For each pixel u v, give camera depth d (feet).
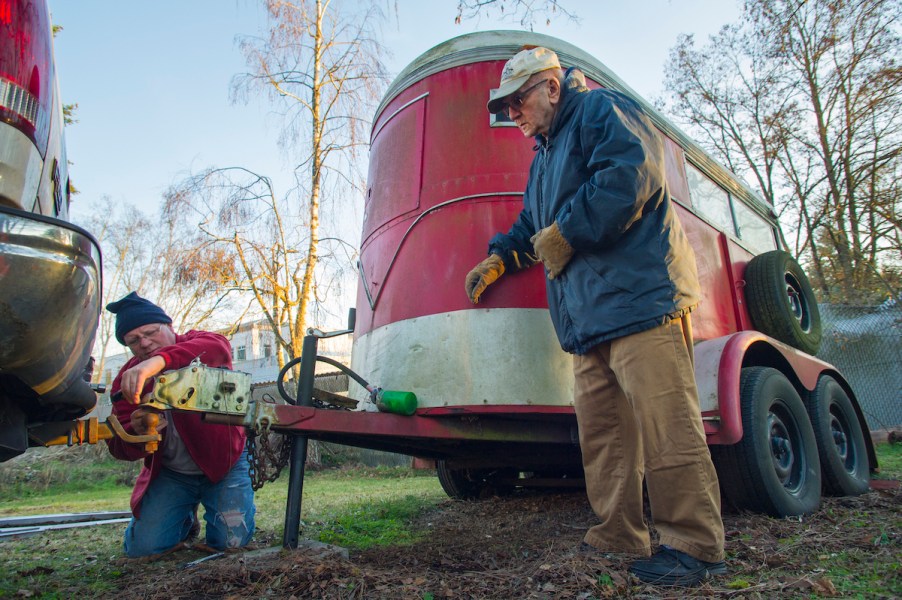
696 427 7.32
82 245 5.97
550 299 8.73
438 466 17.15
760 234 20.29
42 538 13.24
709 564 7.23
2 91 6.01
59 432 7.13
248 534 10.58
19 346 5.63
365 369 11.26
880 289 48.67
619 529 8.16
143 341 9.64
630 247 7.53
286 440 8.89
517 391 9.57
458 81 11.55
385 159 12.18
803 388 14.42
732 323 15.62
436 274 10.47
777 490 11.19
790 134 53.36
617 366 7.68
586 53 12.66
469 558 9.47
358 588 6.98
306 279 40.01
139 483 10.54
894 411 37.04
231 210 40.91
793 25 43.86
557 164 8.29
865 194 50.19
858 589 6.66
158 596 7.16
